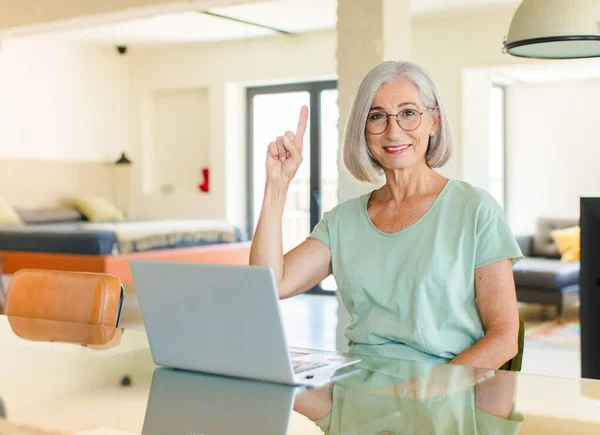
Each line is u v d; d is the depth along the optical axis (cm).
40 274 235
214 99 900
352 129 197
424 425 113
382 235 190
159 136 965
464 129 743
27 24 564
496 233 179
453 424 113
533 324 655
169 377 149
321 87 859
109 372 153
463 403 124
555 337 594
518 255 177
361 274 189
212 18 756
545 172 903
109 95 946
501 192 922
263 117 908
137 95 960
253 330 139
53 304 230
